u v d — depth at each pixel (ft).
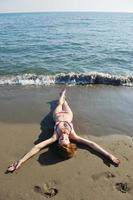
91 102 15.74
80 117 13.73
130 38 41.24
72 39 39.50
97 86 18.72
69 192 8.63
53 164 9.96
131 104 15.61
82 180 9.17
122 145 11.31
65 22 86.74
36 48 31.07
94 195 8.53
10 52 28.30
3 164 9.86
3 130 12.18
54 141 11.16
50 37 42.09
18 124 12.79
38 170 9.62
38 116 13.69
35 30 54.44
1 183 8.94
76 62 24.41
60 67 22.52
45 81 19.30
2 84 18.56
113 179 9.23
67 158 10.25
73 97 16.43
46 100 15.80
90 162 10.09
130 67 23.16
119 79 19.40
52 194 8.54
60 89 17.88
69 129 11.39
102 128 12.74
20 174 9.38
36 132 12.16
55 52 28.78
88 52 28.96
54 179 9.19
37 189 8.73
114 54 28.12
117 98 16.51
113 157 10.23
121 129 12.71
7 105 14.90
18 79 19.43
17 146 11.00
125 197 8.46
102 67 22.94
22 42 36.01
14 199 8.29
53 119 13.33
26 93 16.93
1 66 22.27
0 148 10.79
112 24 76.18
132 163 10.09
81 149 10.88
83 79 19.57
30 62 23.88
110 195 8.54
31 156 10.32
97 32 50.16
